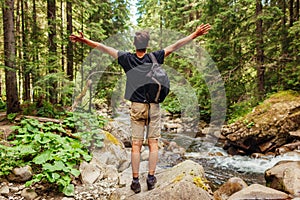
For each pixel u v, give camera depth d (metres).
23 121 4.91
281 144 6.91
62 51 8.34
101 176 4.03
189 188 2.90
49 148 4.08
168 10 13.62
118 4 10.12
